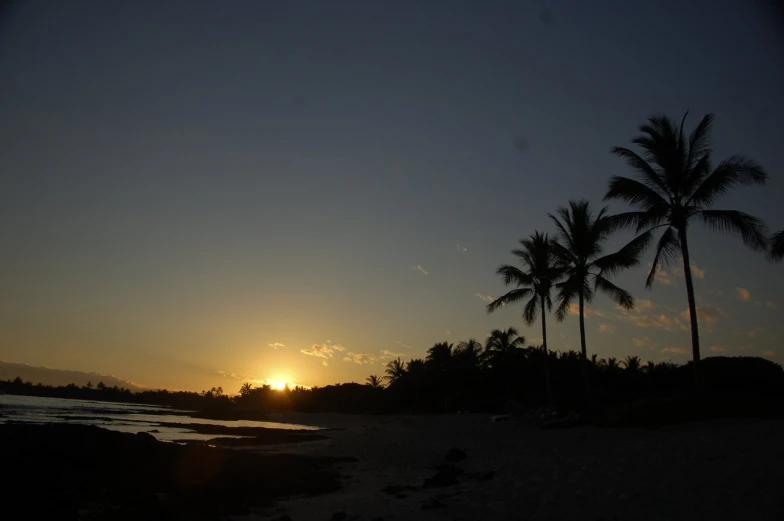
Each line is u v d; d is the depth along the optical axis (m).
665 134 26.12
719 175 24.05
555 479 12.47
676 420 22.02
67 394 188.12
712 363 32.00
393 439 29.89
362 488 15.04
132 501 11.98
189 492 13.32
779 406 21.47
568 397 39.69
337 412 89.56
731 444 13.03
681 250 25.30
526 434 27.69
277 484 14.65
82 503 11.65
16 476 10.22
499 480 13.77
